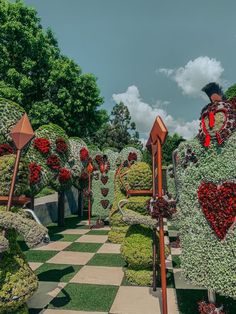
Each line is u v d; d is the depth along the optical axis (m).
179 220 4.20
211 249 3.86
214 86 4.01
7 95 19.30
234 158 3.80
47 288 5.96
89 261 7.82
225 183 3.80
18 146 4.15
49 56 22.08
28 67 20.69
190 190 4.09
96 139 45.00
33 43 20.97
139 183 6.09
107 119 26.62
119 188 10.09
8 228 3.96
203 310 4.05
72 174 13.29
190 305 5.12
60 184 11.41
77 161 13.84
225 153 3.86
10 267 4.07
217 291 3.77
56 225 13.66
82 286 6.06
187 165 4.17
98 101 23.73
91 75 23.20
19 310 4.24
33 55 21.33
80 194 16.31
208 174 3.94
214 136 3.89
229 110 3.84
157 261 5.96
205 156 4.01
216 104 3.89
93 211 12.94
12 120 6.86
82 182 14.60
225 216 3.77
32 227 3.91
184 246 4.09
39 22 22.62
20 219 3.91
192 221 4.04
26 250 8.98
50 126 10.44
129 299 5.42
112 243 9.91
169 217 4.38
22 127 4.18
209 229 3.91
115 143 45.31
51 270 7.08
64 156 10.73
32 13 21.61
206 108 3.96
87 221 14.88
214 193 3.85
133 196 6.13
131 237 6.08
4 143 6.77
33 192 9.71
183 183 4.16
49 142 10.09
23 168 4.35
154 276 5.79
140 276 6.04
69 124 22.47
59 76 21.52
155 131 4.70
